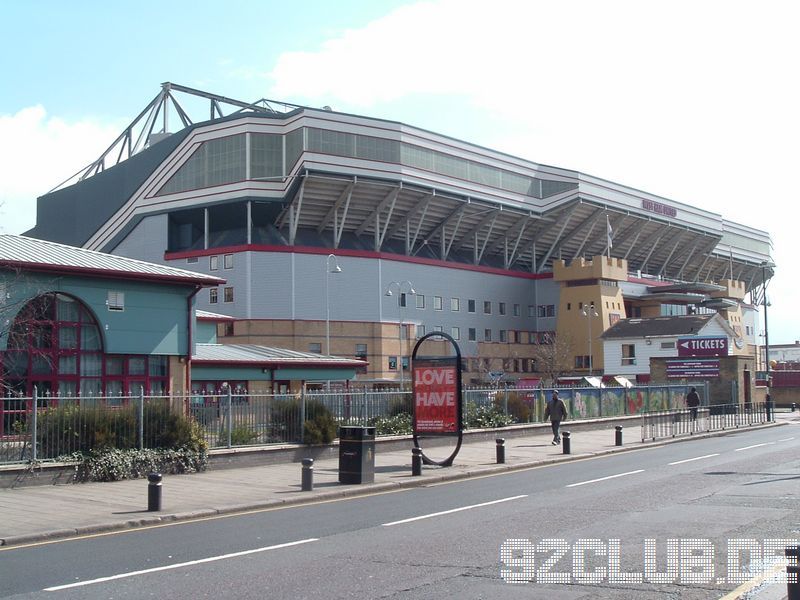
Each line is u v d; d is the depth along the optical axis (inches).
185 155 2955.2
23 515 575.8
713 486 691.4
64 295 1093.8
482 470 887.7
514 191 3415.4
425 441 1147.3
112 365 1138.7
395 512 586.2
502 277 3604.8
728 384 2113.7
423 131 3019.2
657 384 2110.0
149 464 813.9
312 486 743.1
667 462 953.5
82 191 3400.6
